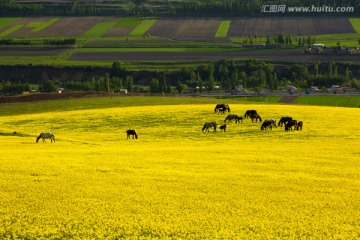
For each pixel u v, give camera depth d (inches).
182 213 2940.5
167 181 3609.7
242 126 6855.3
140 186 3472.0
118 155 4670.3
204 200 3184.1
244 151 4945.9
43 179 3631.9
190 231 2672.2
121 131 6692.9
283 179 3703.3
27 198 3181.6
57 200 3154.5
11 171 3860.7
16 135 6491.1
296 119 7283.5
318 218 2886.3
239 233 2642.7
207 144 5684.1
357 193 3363.7
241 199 3213.6
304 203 3144.7
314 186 3523.6
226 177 3742.6
